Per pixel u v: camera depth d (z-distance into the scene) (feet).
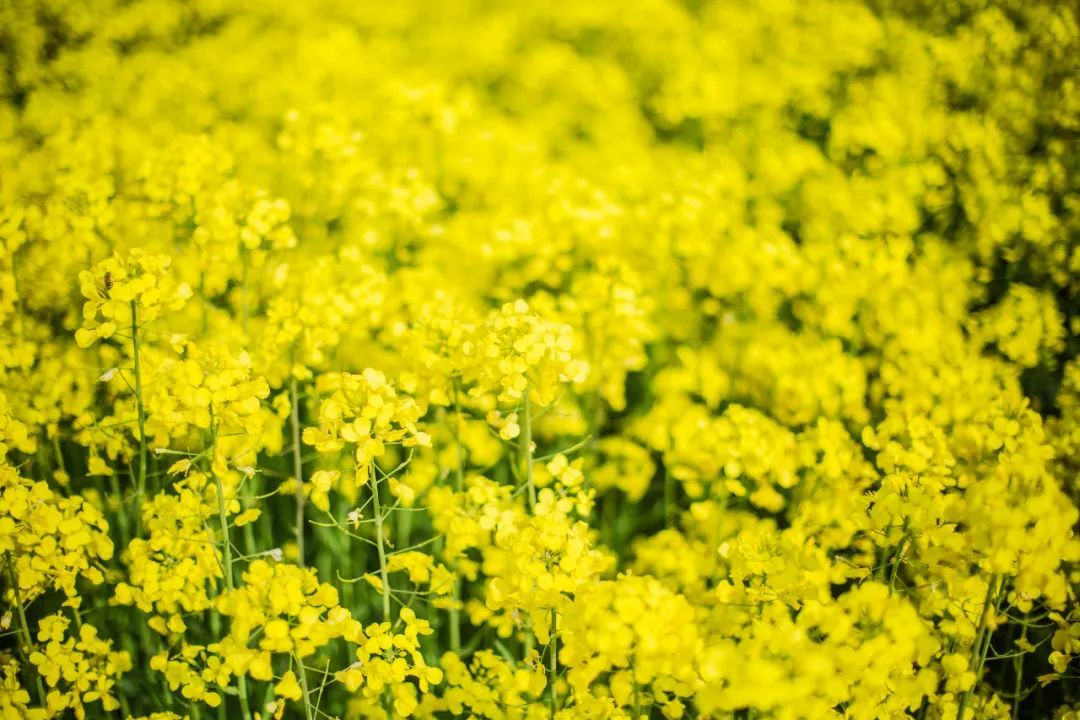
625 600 6.00
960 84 16.89
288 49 22.98
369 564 11.61
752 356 12.86
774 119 19.20
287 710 10.20
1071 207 14.30
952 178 15.79
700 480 12.30
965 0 18.37
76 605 8.36
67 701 8.29
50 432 10.78
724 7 22.86
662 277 14.71
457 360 8.95
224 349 7.60
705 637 7.27
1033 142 16.11
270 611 6.56
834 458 9.36
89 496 10.48
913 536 7.45
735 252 13.43
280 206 11.10
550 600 6.59
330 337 9.98
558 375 8.01
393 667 7.21
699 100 19.54
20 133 16.84
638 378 15.69
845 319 12.69
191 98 19.04
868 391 13.04
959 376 10.73
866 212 14.15
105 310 7.77
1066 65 16.63
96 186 12.53
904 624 6.05
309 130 14.56
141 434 8.75
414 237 15.65
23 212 10.91
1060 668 8.01
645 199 16.93
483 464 12.03
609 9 26.08
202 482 8.18
